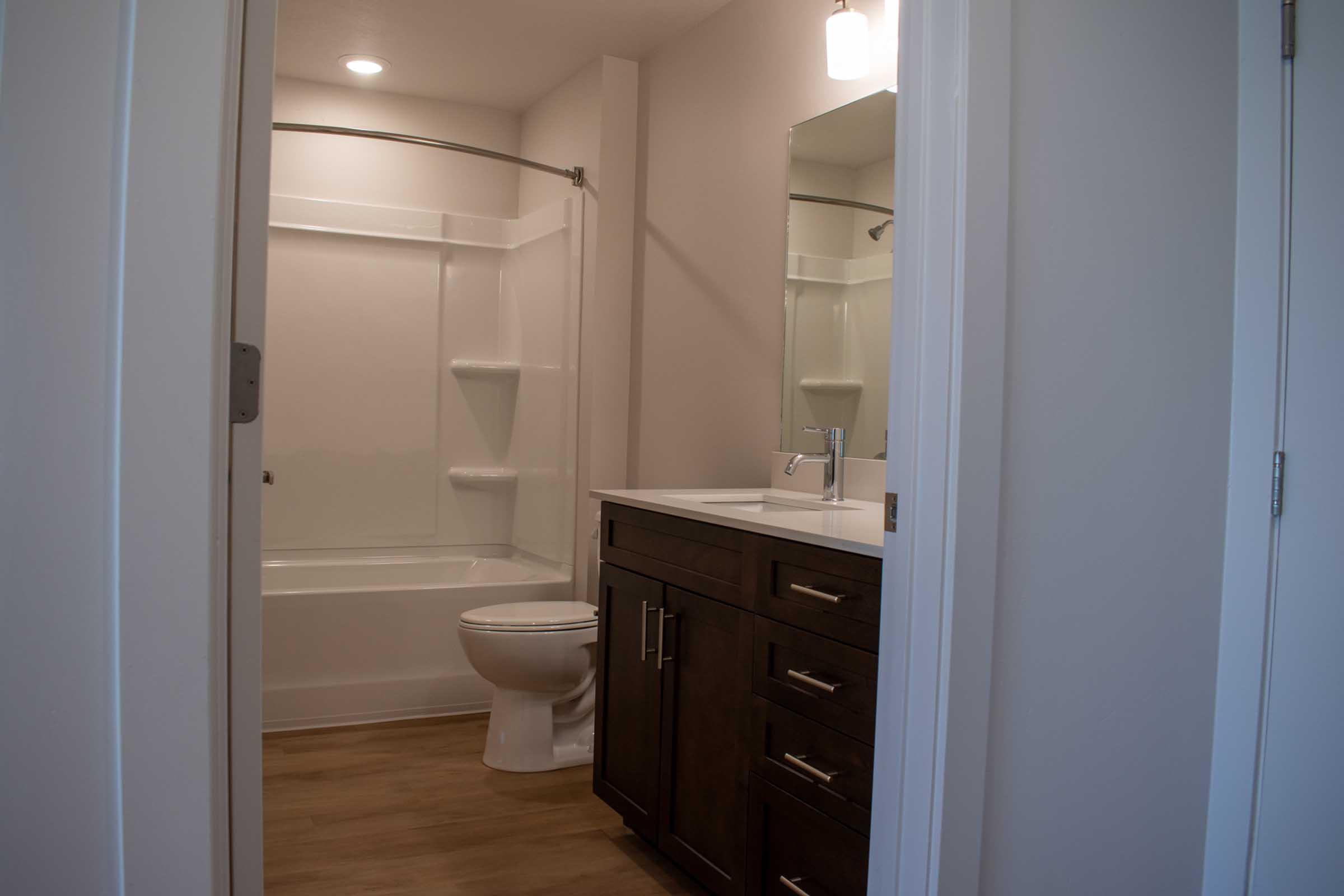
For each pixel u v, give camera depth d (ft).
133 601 2.98
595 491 8.39
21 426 2.87
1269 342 4.95
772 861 5.97
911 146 4.34
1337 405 4.69
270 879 7.16
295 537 13.14
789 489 8.86
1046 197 4.43
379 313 13.52
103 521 2.96
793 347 8.87
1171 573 4.93
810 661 5.63
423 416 13.78
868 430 7.93
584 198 11.94
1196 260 4.96
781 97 9.14
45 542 2.90
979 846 4.29
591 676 10.01
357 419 13.43
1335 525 4.68
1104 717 4.73
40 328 2.88
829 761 5.43
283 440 13.07
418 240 13.65
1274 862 4.90
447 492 13.93
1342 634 4.63
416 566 13.43
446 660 11.37
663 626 7.25
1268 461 4.95
